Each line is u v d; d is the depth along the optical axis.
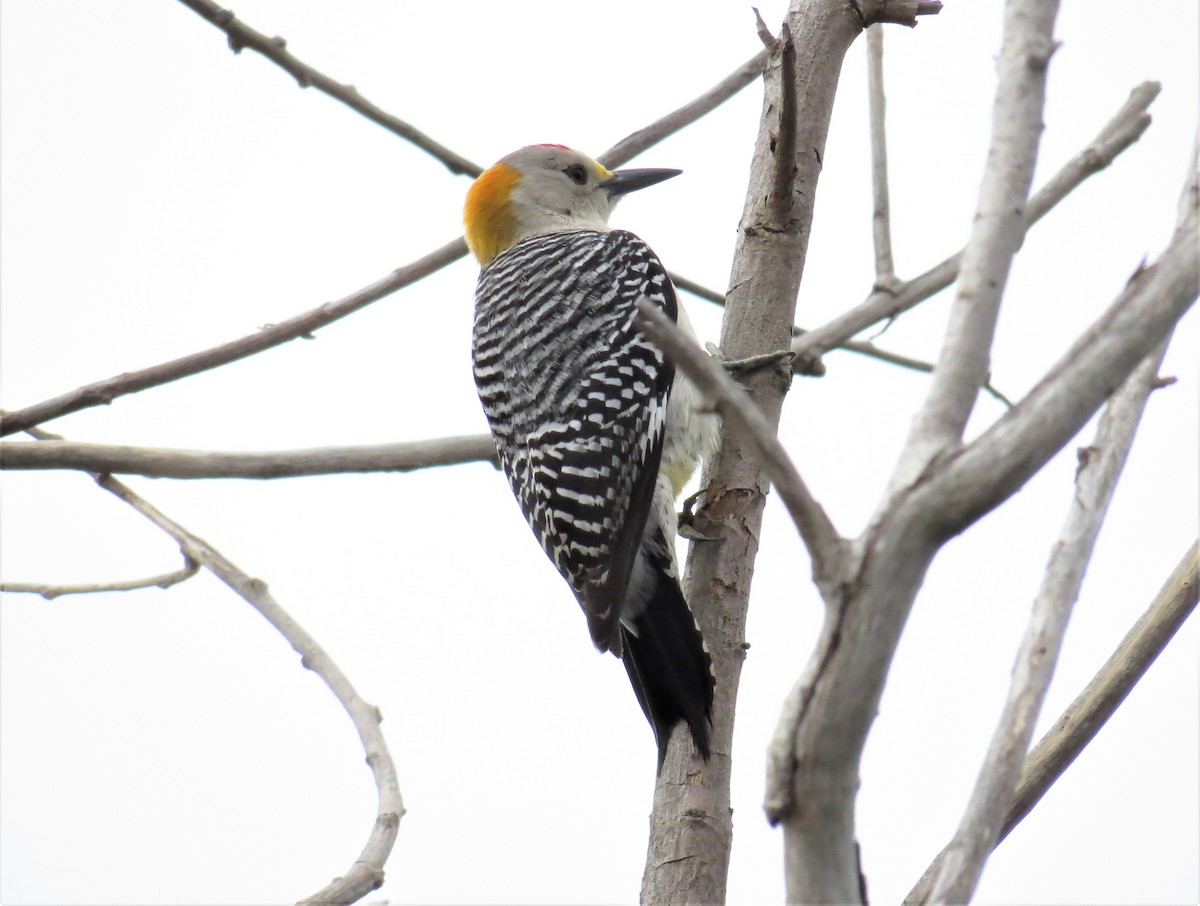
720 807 7.63
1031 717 5.06
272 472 10.01
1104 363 4.39
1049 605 5.30
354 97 10.73
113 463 9.79
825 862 4.39
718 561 8.45
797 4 9.31
